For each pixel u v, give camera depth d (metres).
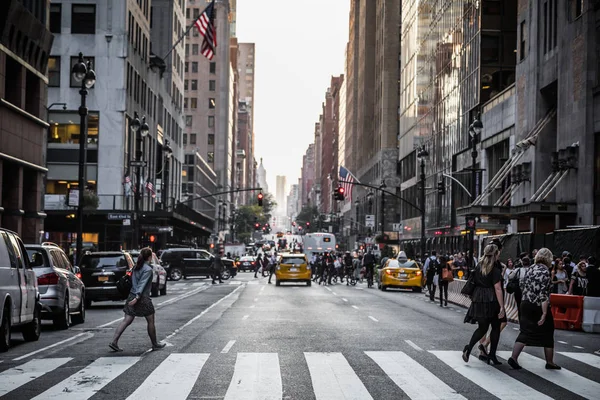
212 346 16.88
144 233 68.94
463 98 62.44
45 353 15.81
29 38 41.56
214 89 163.38
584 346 18.44
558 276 26.28
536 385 12.24
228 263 70.75
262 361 14.55
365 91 133.25
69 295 21.52
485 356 14.81
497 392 11.58
